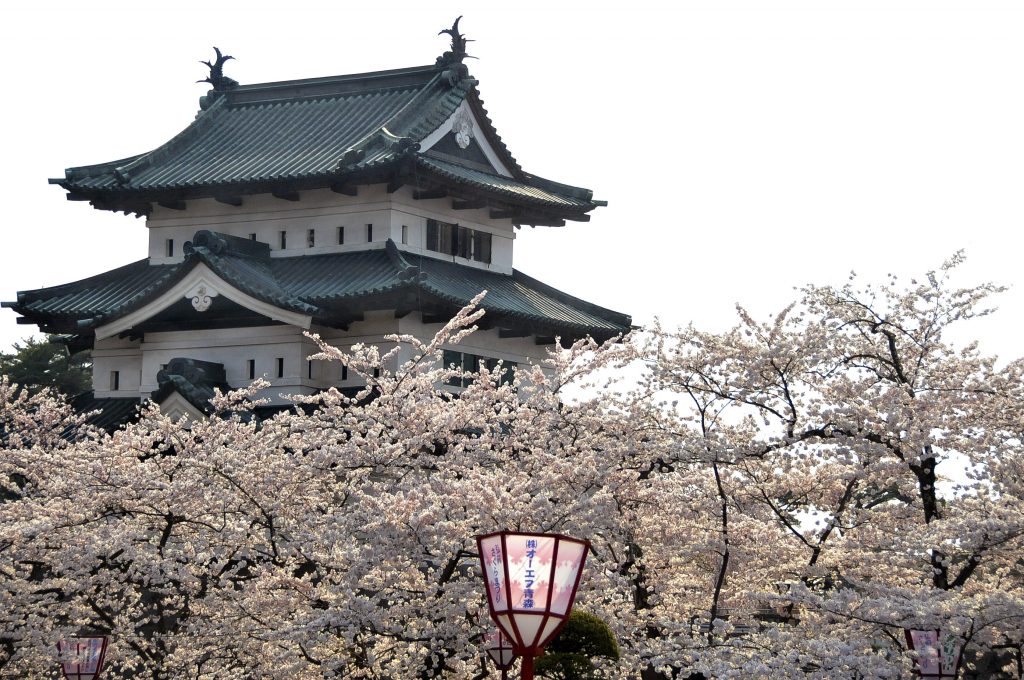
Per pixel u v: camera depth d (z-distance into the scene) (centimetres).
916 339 3225
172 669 3397
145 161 5719
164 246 5806
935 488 3166
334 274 5316
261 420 5088
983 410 3028
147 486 3281
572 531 3003
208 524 3312
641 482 3225
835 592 2695
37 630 3203
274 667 3138
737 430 3219
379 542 3008
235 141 5884
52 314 5597
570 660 2864
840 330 3241
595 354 3475
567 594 1991
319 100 6047
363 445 3338
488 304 5212
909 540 2791
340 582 3084
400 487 3353
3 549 3228
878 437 3017
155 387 5469
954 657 2605
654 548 3153
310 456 3331
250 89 6144
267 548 3275
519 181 5941
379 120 5747
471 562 3139
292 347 5231
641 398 3288
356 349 3634
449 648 3077
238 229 5666
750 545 3044
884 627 2817
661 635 3212
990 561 3038
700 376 3178
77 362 8806
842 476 3139
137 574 3219
